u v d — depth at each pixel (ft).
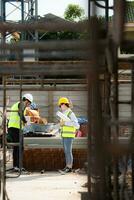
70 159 82.48
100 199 35.53
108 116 34.12
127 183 42.52
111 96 36.88
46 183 73.36
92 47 24.63
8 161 86.84
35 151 84.79
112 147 22.97
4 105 59.88
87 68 25.98
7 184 72.49
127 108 63.10
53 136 91.40
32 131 91.45
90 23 25.05
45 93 134.72
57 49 26.58
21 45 26.23
